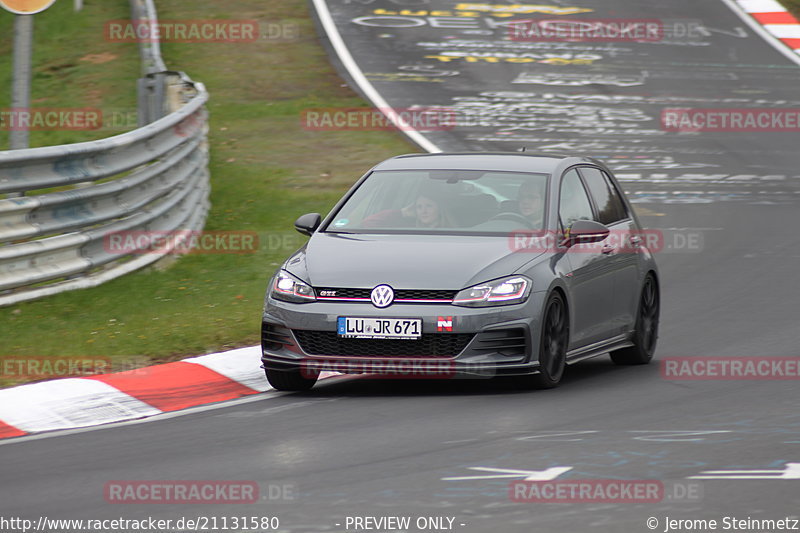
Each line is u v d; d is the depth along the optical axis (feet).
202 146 191.62
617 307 114.83
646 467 74.28
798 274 164.55
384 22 374.84
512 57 346.54
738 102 312.71
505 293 99.35
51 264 133.08
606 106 301.22
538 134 269.64
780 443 80.74
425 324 98.22
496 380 108.68
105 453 82.33
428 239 105.81
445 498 67.87
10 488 73.20
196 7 371.35
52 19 343.67
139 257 151.12
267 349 102.89
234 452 81.25
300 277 102.42
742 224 201.98
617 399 98.22
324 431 87.40
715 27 394.73
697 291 155.12
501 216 108.27
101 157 142.00
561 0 422.00
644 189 229.66
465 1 414.82
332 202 199.82
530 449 79.77
